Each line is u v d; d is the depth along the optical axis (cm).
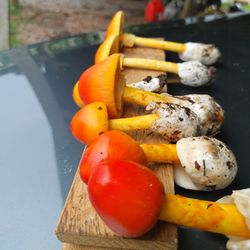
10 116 28
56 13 114
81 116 23
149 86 30
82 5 121
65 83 33
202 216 17
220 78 34
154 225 17
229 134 27
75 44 40
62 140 26
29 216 20
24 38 97
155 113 24
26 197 21
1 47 82
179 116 23
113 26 36
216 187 21
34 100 30
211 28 44
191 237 19
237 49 40
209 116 25
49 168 23
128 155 18
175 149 22
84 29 105
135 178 15
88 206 19
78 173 21
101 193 15
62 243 18
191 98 27
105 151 18
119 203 15
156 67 33
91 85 24
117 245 18
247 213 17
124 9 121
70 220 18
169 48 38
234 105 30
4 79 33
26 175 23
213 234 19
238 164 24
